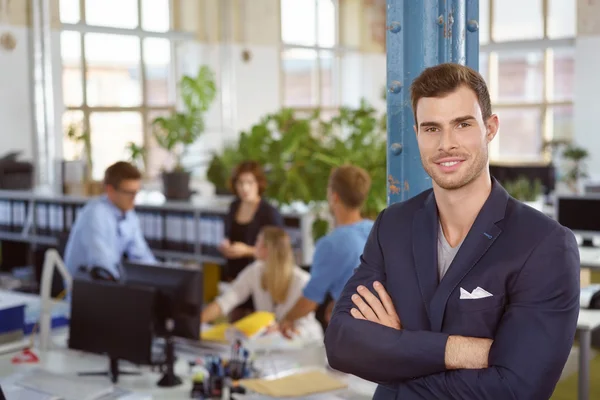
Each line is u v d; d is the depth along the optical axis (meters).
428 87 1.33
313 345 3.31
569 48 11.59
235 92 10.91
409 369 1.38
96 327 2.91
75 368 3.08
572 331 1.31
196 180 10.45
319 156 5.01
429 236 1.42
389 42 1.90
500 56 12.20
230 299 3.80
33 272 6.70
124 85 9.93
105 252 3.83
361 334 1.43
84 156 9.02
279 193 5.16
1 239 7.19
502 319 1.33
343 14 12.70
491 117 1.37
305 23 12.09
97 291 2.91
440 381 1.35
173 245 6.36
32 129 8.80
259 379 2.79
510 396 1.29
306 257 5.82
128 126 10.00
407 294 1.42
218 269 6.90
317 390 2.66
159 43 10.28
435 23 1.84
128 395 2.74
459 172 1.32
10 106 8.59
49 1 8.86
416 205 1.48
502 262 1.32
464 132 1.31
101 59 9.65
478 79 1.33
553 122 11.91
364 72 12.98
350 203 3.24
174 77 10.48
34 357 3.22
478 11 1.87
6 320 3.35
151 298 2.75
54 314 3.70
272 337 3.36
